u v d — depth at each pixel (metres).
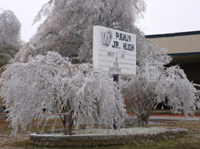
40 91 8.71
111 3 18.45
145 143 9.44
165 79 12.21
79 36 19.64
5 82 9.09
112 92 8.89
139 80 12.44
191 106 13.16
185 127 14.75
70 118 9.44
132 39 11.96
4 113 24.12
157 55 20.02
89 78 8.48
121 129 11.34
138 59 17.92
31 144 9.47
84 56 17.98
